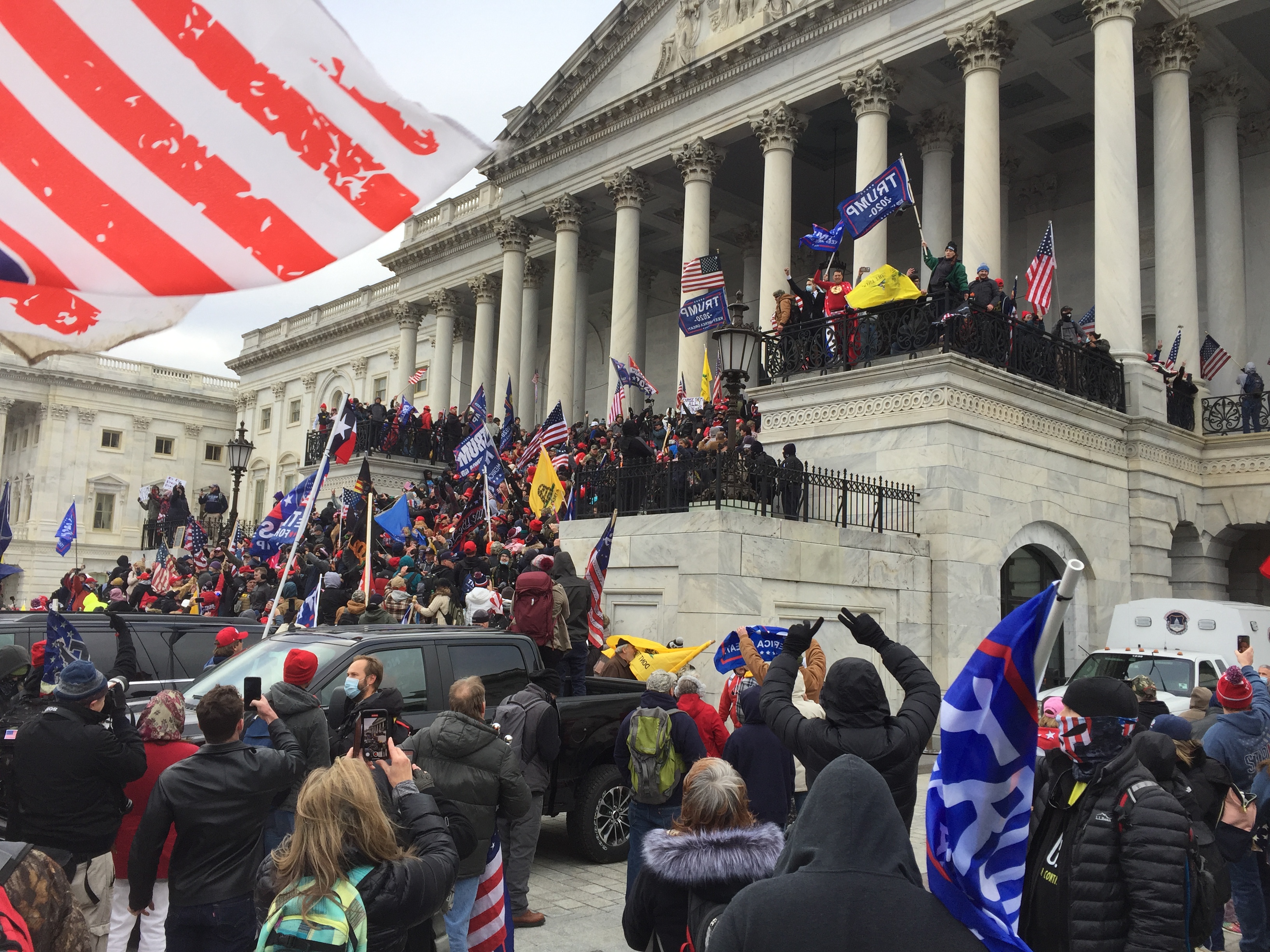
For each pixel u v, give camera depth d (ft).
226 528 112.06
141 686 33.19
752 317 122.01
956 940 8.80
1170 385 75.15
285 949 11.53
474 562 59.52
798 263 123.34
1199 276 94.58
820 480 54.13
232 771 17.11
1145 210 100.17
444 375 150.41
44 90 10.00
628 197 108.68
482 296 143.02
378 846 12.53
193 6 10.26
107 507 221.87
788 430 65.36
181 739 22.44
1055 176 106.52
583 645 37.22
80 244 9.93
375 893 12.36
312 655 22.38
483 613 40.06
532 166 120.98
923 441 58.44
